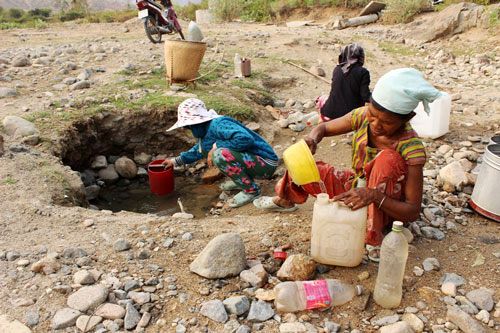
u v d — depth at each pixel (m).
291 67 8.24
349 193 2.67
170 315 2.52
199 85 6.59
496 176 3.34
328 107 5.22
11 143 4.59
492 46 10.00
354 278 2.79
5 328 2.39
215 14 17.16
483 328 2.38
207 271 2.77
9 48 9.02
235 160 4.14
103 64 7.48
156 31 9.48
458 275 2.82
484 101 6.62
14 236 3.24
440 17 11.64
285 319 2.49
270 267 2.89
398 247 2.42
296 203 3.61
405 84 2.45
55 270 2.84
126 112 5.49
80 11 24.83
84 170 5.28
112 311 2.50
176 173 5.42
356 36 11.95
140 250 3.07
